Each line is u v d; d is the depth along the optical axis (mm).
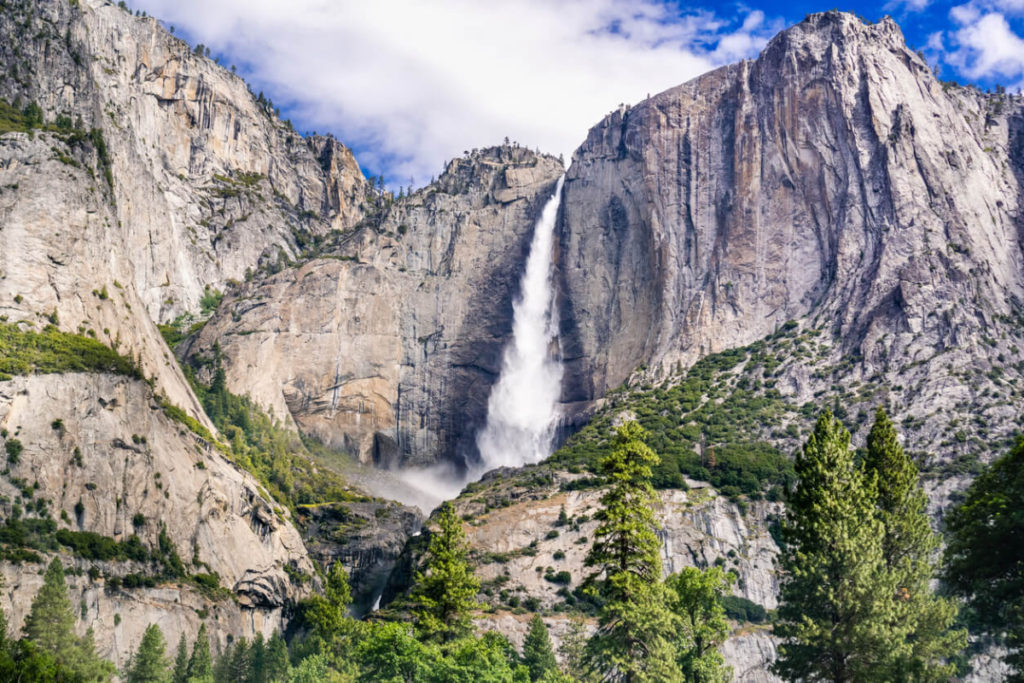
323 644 121812
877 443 76312
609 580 76812
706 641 83000
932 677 66188
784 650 69312
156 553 142750
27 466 133000
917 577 70625
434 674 79875
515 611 139875
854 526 69062
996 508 69188
